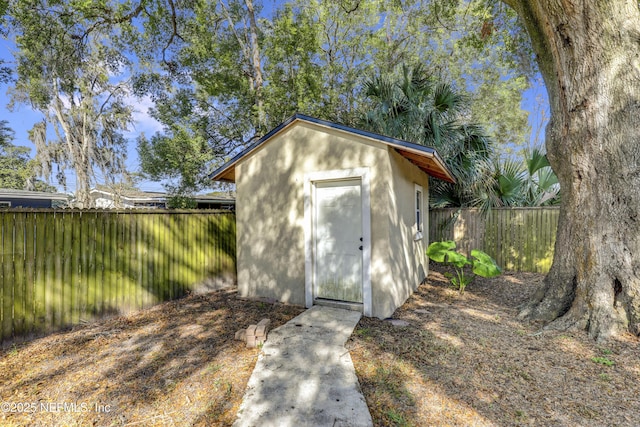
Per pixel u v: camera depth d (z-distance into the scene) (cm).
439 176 777
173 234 579
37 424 244
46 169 1773
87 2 723
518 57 969
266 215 561
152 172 1171
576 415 241
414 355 340
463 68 1631
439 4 1042
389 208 461
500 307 516
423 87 871
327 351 345
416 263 652
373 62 1560
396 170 504
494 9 882
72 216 445
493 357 334
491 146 865
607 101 387
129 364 334
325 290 518
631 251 374
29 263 403
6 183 2114
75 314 445
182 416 250
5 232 383
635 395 265
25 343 389
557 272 441
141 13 852
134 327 443
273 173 554
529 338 383
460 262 565
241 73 1277
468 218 869
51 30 812
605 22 377
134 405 265
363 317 462
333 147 500
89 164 1684
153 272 544
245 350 358
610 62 383
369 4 1398
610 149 387
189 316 482
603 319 375
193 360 339
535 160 846
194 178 1209
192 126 1206
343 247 504
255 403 258
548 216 775
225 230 685
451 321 445
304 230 521
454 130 830
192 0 956
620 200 383
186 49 1110
